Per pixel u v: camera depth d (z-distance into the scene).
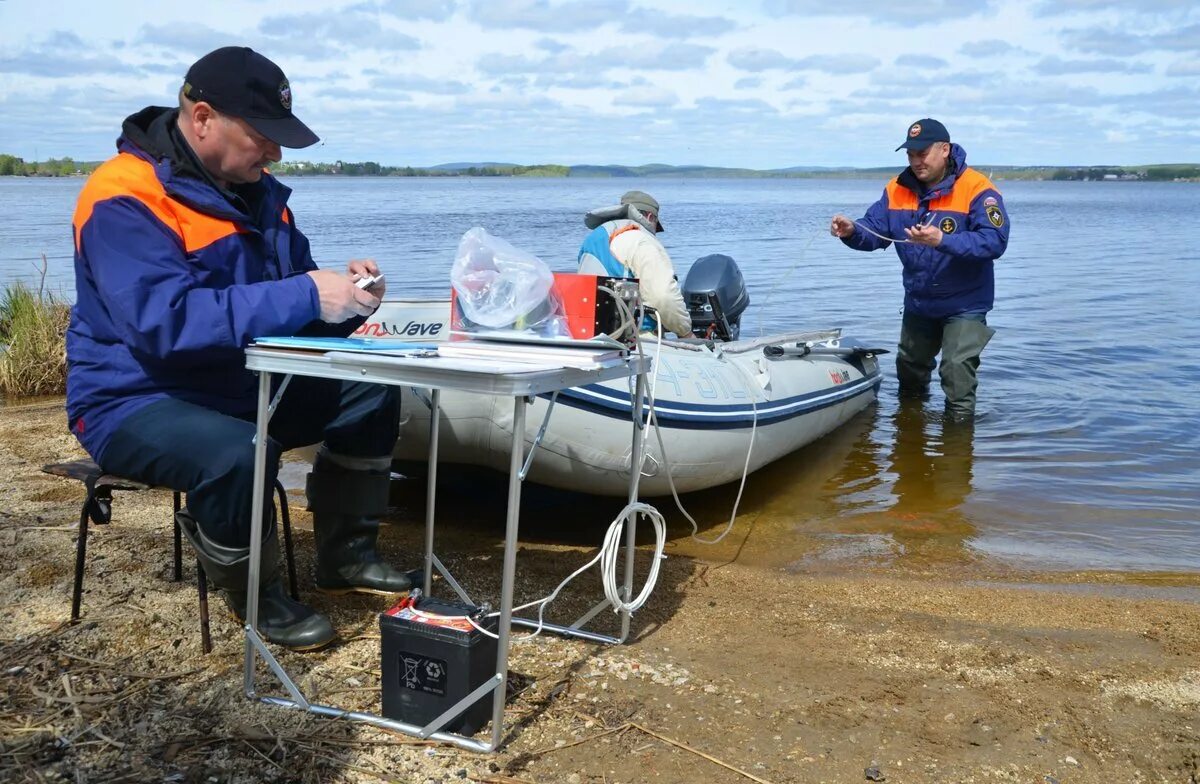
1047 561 3.89
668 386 3.99
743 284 5.71
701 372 4.30
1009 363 7.97
